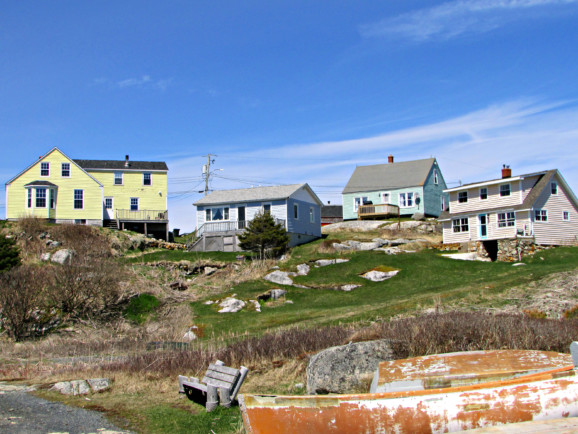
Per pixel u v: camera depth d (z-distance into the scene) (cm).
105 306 3189
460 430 962
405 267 3812
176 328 2878
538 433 914
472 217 4512
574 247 4103
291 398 982
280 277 3681
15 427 1119
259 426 971
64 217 5044
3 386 1489
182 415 1235
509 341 1552
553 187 4275
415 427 968
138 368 1672
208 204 5028
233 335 2584
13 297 2772
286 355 1783
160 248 4834
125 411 1264
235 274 3881
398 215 5500
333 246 4428
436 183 6141
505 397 974
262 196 4878
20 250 3984
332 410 973
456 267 3766
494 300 2705
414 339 1525
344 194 6212
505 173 4425
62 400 1348
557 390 982
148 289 3438
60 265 3359
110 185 5428
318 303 3259
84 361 1977
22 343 2594
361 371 1380
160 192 5541
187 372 1638
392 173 6197
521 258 3922
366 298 3269
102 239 4472
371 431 966
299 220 4947
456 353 1298
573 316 2336
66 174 5097
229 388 1283
